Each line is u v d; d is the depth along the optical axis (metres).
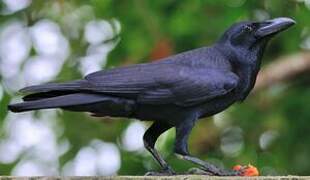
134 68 8.89
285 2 15.12
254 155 15.38
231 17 14.89
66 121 15.14
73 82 8.67
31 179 7.63
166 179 7.66
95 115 8.88
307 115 15.27
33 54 15.20
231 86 8.95
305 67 15.12
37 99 8.55
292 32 15.17
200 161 8.83
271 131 15.59
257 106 15.36
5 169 15.10
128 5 14.91
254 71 9.27
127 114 8.86
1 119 15.17
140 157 15.09
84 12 15.24
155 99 8.77
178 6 14.93
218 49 9.26
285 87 15.46
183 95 8.83
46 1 15.04
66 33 15.15
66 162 15.09
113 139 15.18
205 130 15.05
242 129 15.48
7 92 15.05
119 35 14.98
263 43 9.30
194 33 14.73
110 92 8.68
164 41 14.52
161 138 14.80
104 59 15.16
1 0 15.24
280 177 7.59
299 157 15.17
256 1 15.05
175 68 8.94
